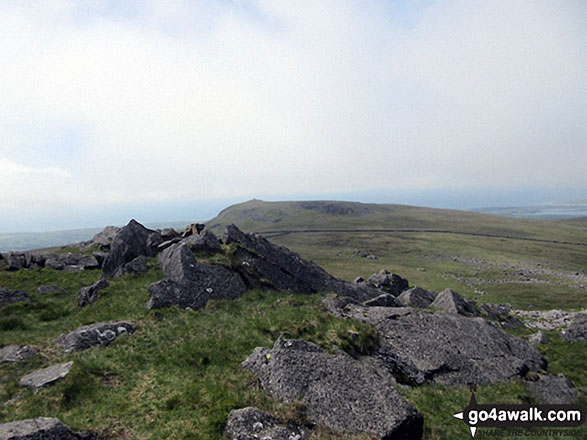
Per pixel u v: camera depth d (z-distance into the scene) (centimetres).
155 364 1734
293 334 2172
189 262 2992
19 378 1498
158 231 4259
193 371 1667
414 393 1819
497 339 2488
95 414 1270
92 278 3541
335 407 1359
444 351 2223
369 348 2152
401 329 2412
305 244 18600
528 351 2508
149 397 1421
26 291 2856
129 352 1842
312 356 1639
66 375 1470
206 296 2745
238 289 2983
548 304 6350
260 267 3431
